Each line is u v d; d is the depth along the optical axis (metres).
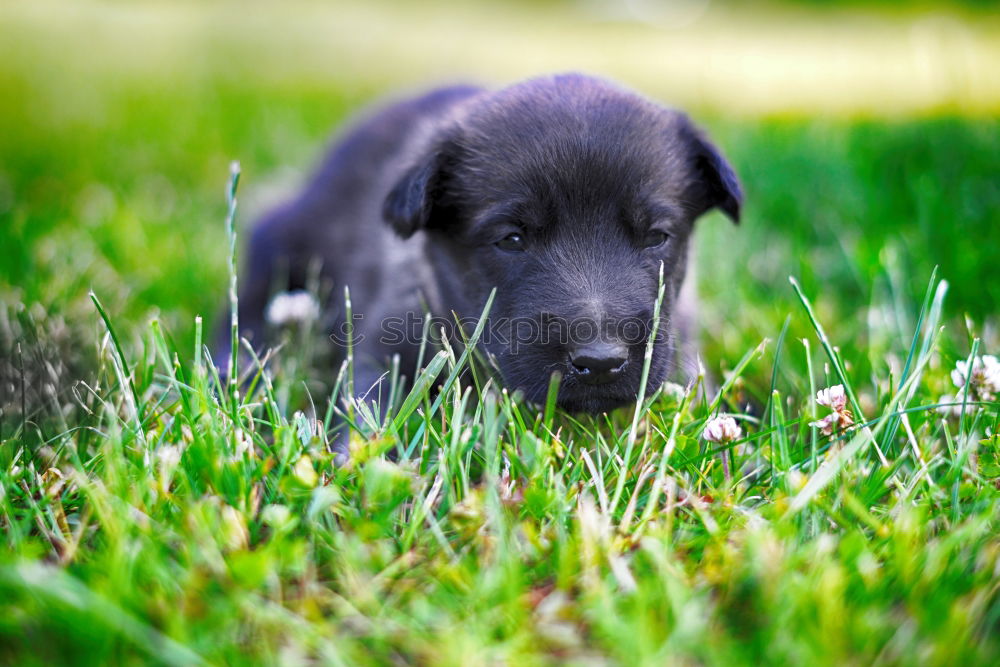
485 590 0.49
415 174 0.61
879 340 0.63
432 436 0.56
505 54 2.28
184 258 0.76
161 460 0.53
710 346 0.67
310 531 0.51
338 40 2.38
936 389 0.58
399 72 1.86
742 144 0.95
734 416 0.57
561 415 0.59
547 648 0.49
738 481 0.55
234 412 0.55
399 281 0.65
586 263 0.59
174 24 2.40
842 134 0.92
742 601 0.50
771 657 0.47
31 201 0.88
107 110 1.30
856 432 0.55
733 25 3.46
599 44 2.72
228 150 1.11
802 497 0.51
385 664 0.48
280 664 0.47
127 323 0.67
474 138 0.61
